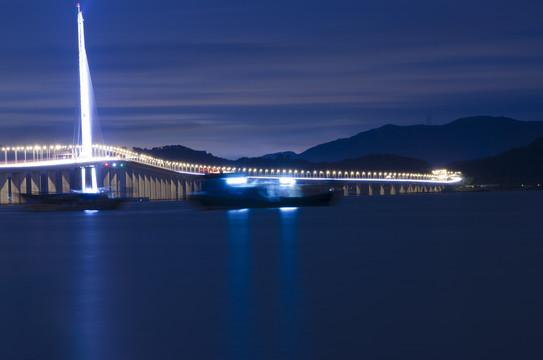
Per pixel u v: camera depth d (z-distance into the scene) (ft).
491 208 463.01
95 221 304.50
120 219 320.50
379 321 71.00
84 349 60.95
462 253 143.95
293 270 114.93
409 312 75.87
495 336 63.93
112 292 92.27
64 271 117.91
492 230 223.30
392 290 91.76
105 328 68.90
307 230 224.74
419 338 63.52
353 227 241.14
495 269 115.03
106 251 157.07
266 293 89.61
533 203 606.14
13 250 162.40
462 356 57.77
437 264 122.83
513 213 374.63
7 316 75.72
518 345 60.75
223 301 83.87
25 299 87.30
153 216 348.79
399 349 59.98
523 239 182.70
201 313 76.23
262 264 124.57
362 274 108.88
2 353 59.93
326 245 165.48
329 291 91.04
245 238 190.39
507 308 77.66
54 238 201.57
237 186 432.25
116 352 59.88
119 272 115.14
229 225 256.93
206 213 380.17
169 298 86.53
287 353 59.16
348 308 78.54
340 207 481.05
